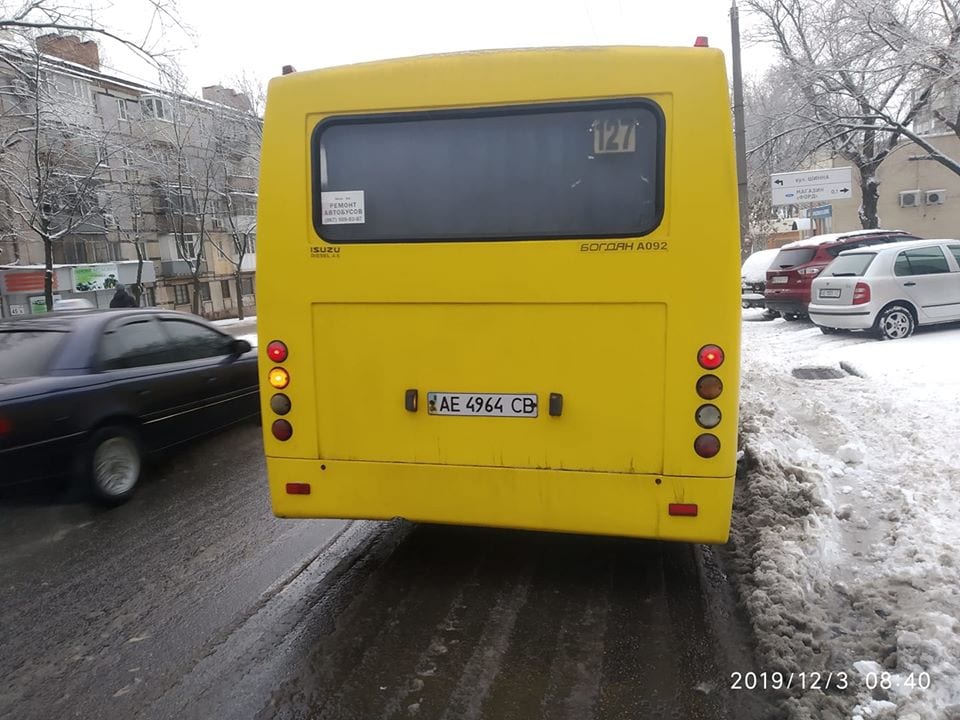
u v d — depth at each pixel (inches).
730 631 134.3
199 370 262.8
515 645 132.6
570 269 133.3
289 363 148.3
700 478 132.5
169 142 1344.7
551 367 136.2
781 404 301.4
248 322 1529.3
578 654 128.6
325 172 143.2
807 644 125.2
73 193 1020.5
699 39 130.7
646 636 133.8
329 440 148.8
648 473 134.5
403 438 144.7
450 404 141.6
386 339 143.1
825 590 145.4
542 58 133.6
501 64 135.1
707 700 113.6
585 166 132.3
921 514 175.9
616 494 136.1
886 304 456.4
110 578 172.2
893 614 132.0
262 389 150.9
